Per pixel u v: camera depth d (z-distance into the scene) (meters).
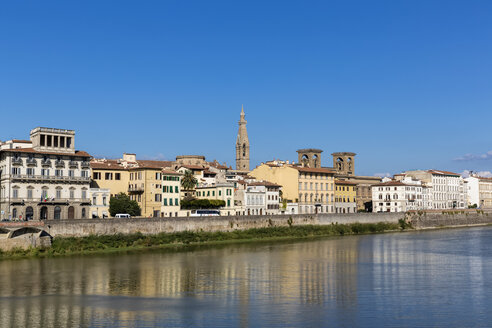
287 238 158.75
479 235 175.50
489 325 57.00
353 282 81.44
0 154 138.88
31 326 57.56
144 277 85.69
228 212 173.50
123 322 58.56
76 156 145.50
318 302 67.44
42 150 140.25
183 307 64.94
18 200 133.25
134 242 126.44
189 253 117.31
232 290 75.25
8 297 71.00
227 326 56.69
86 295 72.12
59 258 106.62
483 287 77.38
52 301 68.56
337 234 176.62
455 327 56.41
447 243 145.12
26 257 106.94
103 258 107.44
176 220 137.75
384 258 110.56
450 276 87.12
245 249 126.69
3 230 106.56
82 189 145.88
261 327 56.28
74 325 57.72
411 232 191.88
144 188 156.38
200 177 191.12
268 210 189.50
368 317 60.09
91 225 121.06
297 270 93.31
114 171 160.50
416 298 69.69
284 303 66.94
